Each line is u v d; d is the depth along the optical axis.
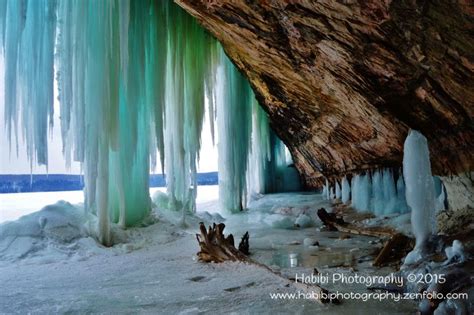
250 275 4.96
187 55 11.16
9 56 7.31
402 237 5.42
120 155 8.67
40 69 7.42
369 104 6.36
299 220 10.87
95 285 4.80
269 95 10.66
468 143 5.07
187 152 11.38
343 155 11.21
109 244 7.83
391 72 4.93
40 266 6.04
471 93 4.30
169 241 8.45
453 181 6.05
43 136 7.42
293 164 21.45
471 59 3.86
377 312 3.36
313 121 10.30
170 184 11.34
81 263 6.28
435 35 3.92
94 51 7.57
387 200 10.20
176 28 10.41
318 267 5.27
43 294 4.41
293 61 6.67
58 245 7.12
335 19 4.61
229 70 13.89
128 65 8.51
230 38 7.44
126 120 8.72
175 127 10.67
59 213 8.06
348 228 9.21
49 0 7.50
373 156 9.47
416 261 4.18
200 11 6.69
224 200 14.41
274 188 20.55
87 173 7.79
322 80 6.75
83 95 7.46
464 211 5.79
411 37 4.15
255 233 9.45
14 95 7.38
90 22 7.58
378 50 4.68
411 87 4.98
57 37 7.85
